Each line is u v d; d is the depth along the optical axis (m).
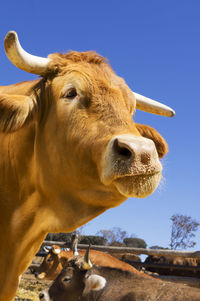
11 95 2.90
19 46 2.95
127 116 2.70
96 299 6.88
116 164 2.31
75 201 2.90
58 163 2.89
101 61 3.11
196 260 11.88
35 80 3.30
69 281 7.33
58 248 11.60
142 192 2.28
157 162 2.29
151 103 3.71
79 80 2.86
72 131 2.77
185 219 26.12
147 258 12.67
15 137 3.18
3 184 3.19
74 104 2.83
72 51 3.20
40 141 3.06
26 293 11.30
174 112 3.75
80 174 2.74
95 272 7.27
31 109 2.95
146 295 6.12
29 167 3.11
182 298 5.79
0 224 3.16
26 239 3.13
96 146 2.58
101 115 2.70
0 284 3.12
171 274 11.75
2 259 3.13
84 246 11.96
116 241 25.28
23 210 3.11
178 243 25.83
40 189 3.04
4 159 3.21
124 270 7.09
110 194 2.70
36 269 12.45
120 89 2.92
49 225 3.00
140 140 2.30
